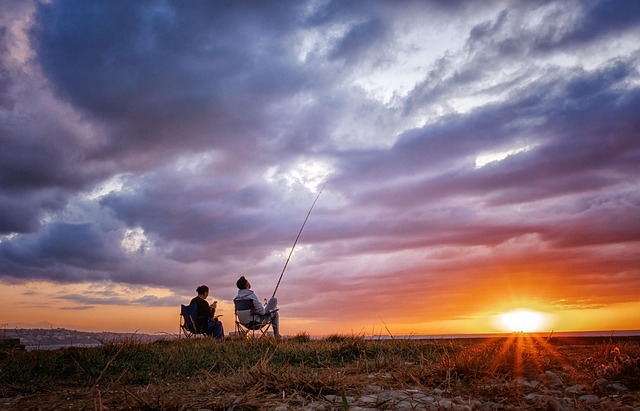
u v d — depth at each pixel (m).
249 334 8.53
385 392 3.58
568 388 3.74
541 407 3.13
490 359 4.39
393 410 3.08
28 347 6.79
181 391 3.82
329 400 3.37
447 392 3.60
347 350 6.10
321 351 6.11
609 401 3.21
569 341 8.49
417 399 3.35
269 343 6.76
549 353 5.32
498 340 6.80
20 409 3.30
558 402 3.04
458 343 6.80
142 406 3.19
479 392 3.55
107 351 5.48
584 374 4.23
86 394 3.84
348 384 3.82
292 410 3.06
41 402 3.56
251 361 5.42
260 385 3.67
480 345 6.05
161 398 3.28
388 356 5.58
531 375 4.21
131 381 4.50
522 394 3.49
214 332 9.59
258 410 3.08
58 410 3.26
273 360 5.67
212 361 5.39
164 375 4.81
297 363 5.67
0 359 5.25
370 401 3.27
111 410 3.20
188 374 4.88
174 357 5.43
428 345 6.67
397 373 4.25
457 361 4.18
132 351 5.50
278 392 3.59
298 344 6.96
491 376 4.07
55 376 4.60
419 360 5.60
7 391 3.97
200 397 3.53
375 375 4.45
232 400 3.29
